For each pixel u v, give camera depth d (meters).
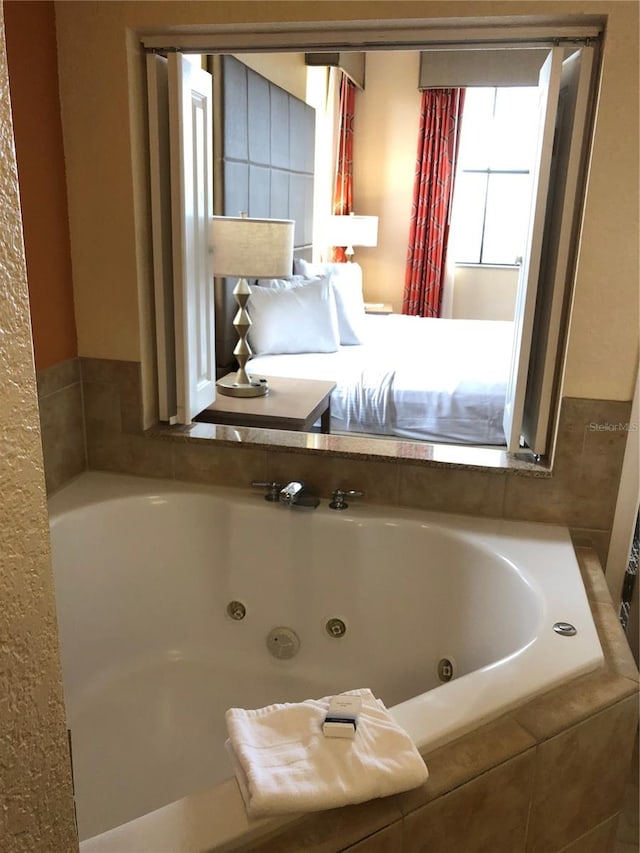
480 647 1.84
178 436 2.16
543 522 2.01
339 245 5.21
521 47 1.81
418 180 5.48
